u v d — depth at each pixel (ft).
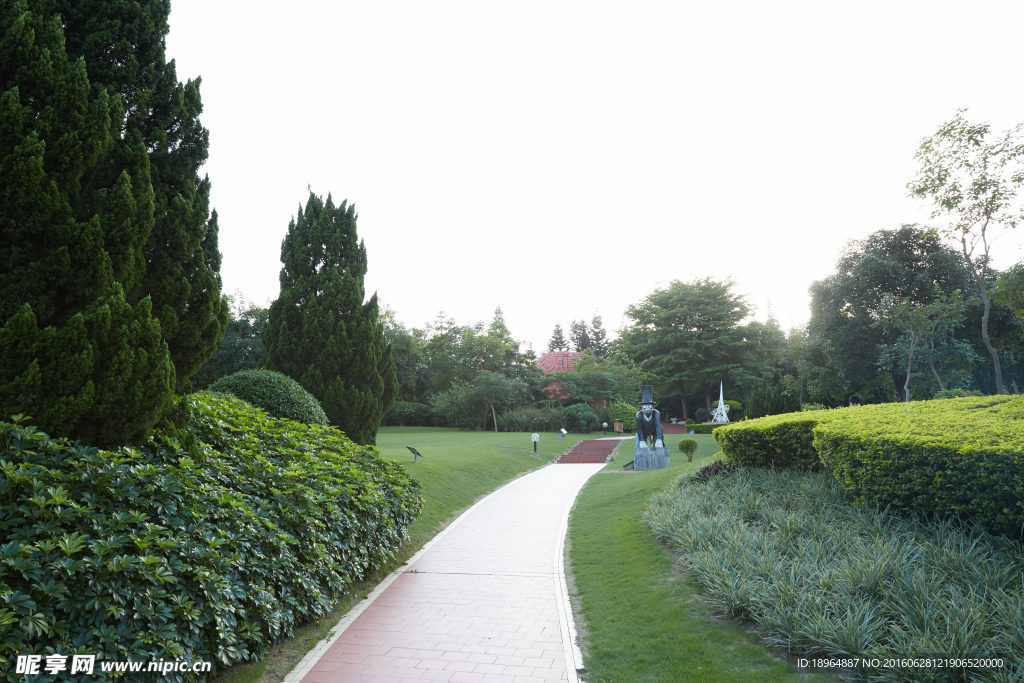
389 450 70.79
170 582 14.35
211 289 21.25
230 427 25.64
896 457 21.94
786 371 172.45
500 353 158.30
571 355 219.00
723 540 24.17
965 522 20.77
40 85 16.74
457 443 91.91
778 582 18.80
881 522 22.79
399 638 19.77
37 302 16.08
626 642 18.58
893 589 17.26
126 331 16.87
